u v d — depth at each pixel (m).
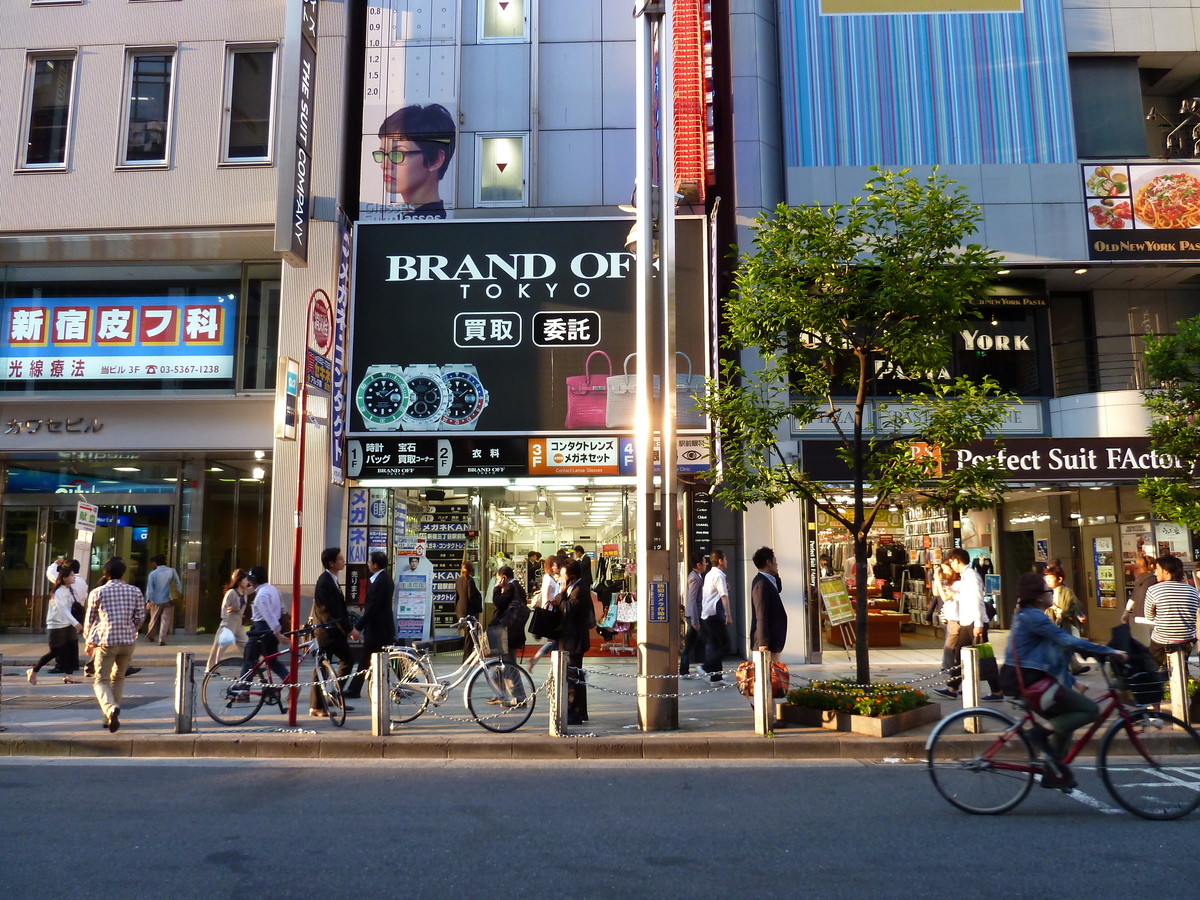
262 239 16.34
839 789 6.79
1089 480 14.89
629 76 16.88
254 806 6.27
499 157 16.72
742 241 15.54
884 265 8.59
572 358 15.73
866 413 15.35
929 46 16.03
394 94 16.66
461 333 15.84
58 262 17.36
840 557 19.94
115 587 8.80
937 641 18.53
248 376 17.20
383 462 15.45
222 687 9.42
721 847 5.28
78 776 7.28
